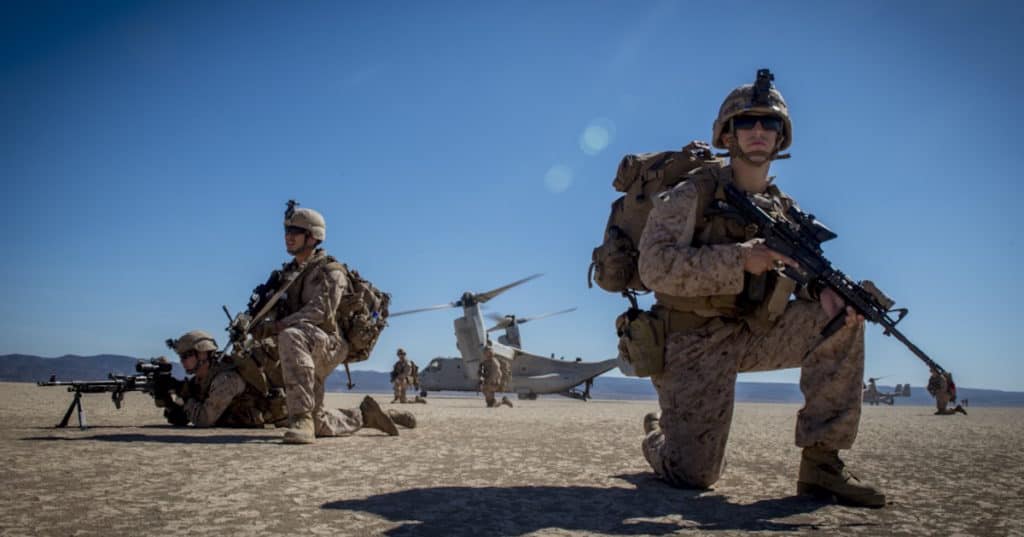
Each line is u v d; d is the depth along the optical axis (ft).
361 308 21.42
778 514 10.68
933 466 17.29
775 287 12.17
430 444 19.77
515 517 10.00
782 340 12.72
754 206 12.08
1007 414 79.36
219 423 24.50
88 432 21.18
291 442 18.84
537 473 14.44
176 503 10.28
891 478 14.92
